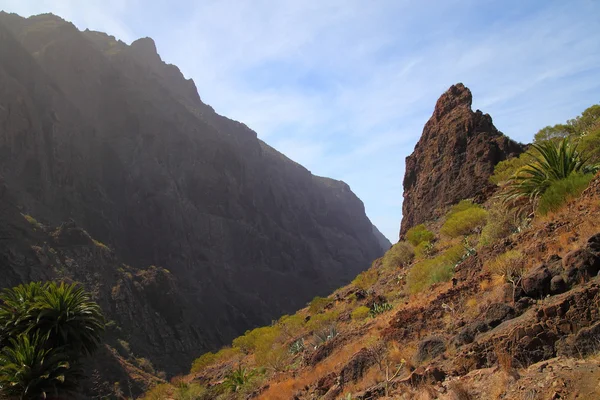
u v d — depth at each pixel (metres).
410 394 7.84
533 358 6.55
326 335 21.92
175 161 196.25
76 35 192.38
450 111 58.62
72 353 31.12
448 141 54.06
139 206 168.00
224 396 23.94
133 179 172.25
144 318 109.19
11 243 89.44
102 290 103.06
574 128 36.66
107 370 67.12
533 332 6.75
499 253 11.77
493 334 7.62
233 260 196.50
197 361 46.16
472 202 36.44
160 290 124.69
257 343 32.06
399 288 25.25
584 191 10.84
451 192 47.50
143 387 68.62
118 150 174.38
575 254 7.75
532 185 14.96
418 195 54.88
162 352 107.19
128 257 151.00
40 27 194.75
